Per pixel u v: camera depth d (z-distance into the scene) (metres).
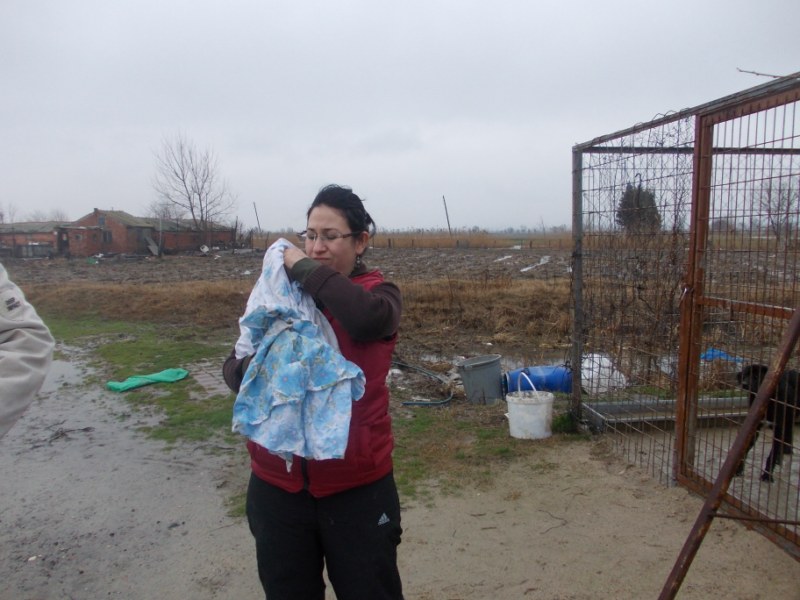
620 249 5.32
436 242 50.72
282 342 1.94
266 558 2.14
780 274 3.69
